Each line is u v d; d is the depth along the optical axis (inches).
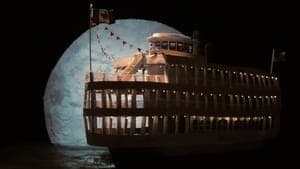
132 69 1365.7
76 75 1878.7
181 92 1363.2
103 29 1883.6
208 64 1457.9
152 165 1331.2
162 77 1358.3
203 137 1438.2
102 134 1275.8
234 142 1574.8
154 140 1306.6
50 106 1897.1
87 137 1336.1
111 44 1873.8
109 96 1302.9
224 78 1525.6
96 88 1291.8
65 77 1886.1
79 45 1891.0
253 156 1660.9
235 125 1576.0
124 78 1333.7
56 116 1883.6
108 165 1381.6
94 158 1523.1
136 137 1282.0
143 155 1306.6
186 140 1382.9
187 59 1390.3
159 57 1347.2
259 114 1690.5
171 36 1466.5
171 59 1344.7
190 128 1392.7
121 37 1887.3
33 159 1488.7
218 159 1530.5
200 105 1421.0
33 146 1822.1
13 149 1731.1
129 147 1278.3
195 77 1406.3
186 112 1370.6
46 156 1558.8
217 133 1492.4
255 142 1705.2
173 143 1347.2
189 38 1504.7
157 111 1300.4
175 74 1350.9
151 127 1300.4
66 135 1876.2
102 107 1283.2
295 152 1758.1
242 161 1541.6
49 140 1987.0
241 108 1594.5
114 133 1306.6
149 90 1291.8
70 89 1878.7
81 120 1871.3
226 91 1521.9
